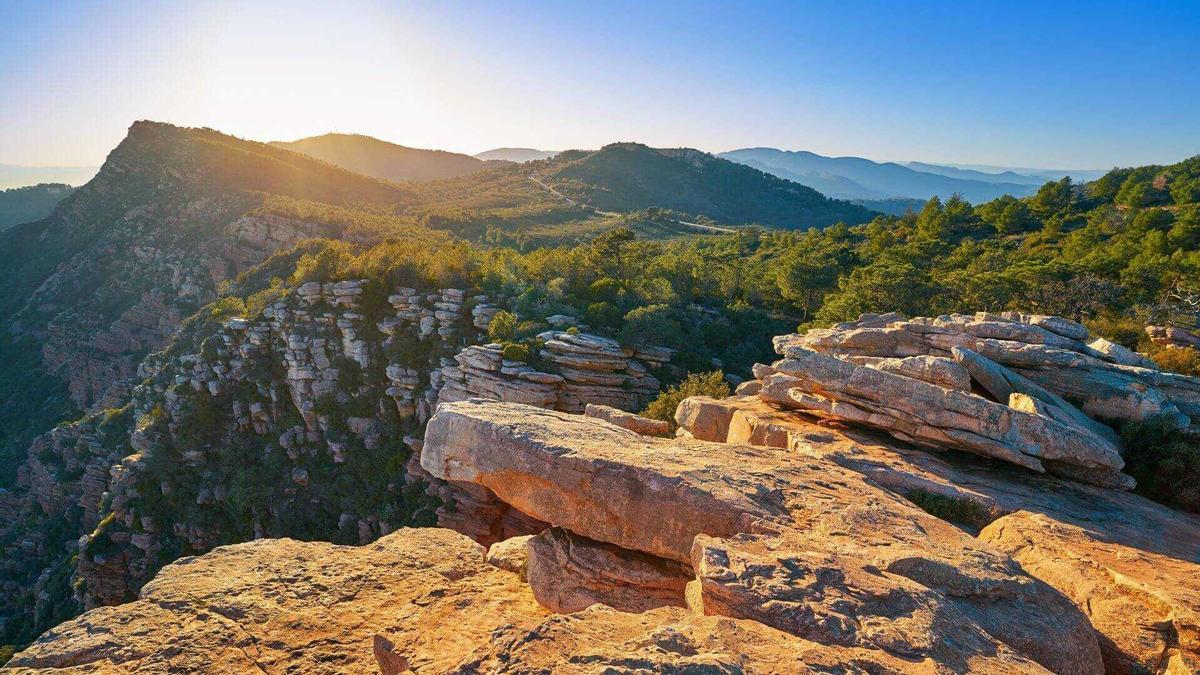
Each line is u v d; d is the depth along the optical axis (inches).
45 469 3299.7
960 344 884.6
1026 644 320.5
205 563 506.6
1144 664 362.3
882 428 717.9
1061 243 3777.1
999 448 623.8
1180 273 2393.0
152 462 2485.2
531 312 2706.7
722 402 933.2
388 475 2260.1
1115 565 441.4
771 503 450.0
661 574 456.1
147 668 360.2
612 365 2353.6
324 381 2551.7
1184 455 631.2
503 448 531.2
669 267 3732.8
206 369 2664.9
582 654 250.1
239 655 380.5
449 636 396.2
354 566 515.5
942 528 434.6
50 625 2410.2
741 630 276.4
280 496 2375.7
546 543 506.3
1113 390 738.8
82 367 4825.3
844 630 281.9
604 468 481.7
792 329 3174.2
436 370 2417.6
